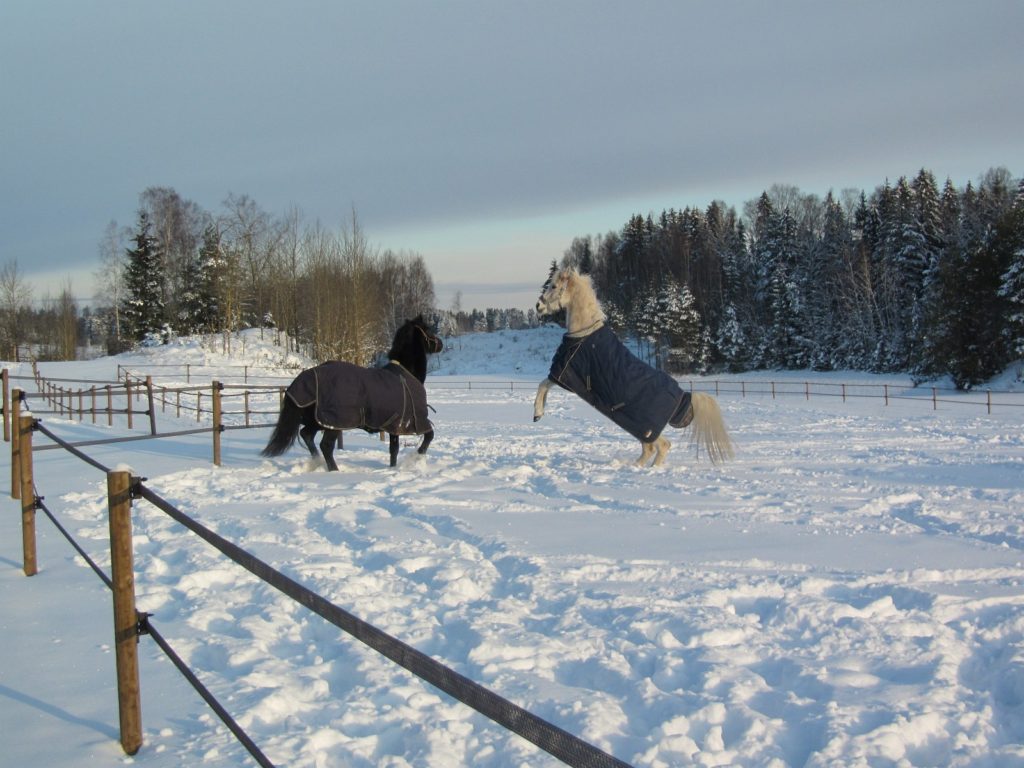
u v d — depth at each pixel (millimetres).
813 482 10328
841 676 4180
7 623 5156
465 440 16438
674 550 6742
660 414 11555
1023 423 20297
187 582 5992
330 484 10359
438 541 7082
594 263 110000
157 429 17938
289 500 9219
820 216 80312
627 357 11609
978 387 40656
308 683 4180
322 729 3629
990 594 5535
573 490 9734
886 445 15055
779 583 5758
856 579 5863
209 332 58094
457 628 4977
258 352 51469
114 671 4395
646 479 10648
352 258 48938
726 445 11969
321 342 49031
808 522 7832
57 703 3988
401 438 16719
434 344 11961
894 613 5180
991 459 12812
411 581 5910
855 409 26906
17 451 9445
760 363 63531
